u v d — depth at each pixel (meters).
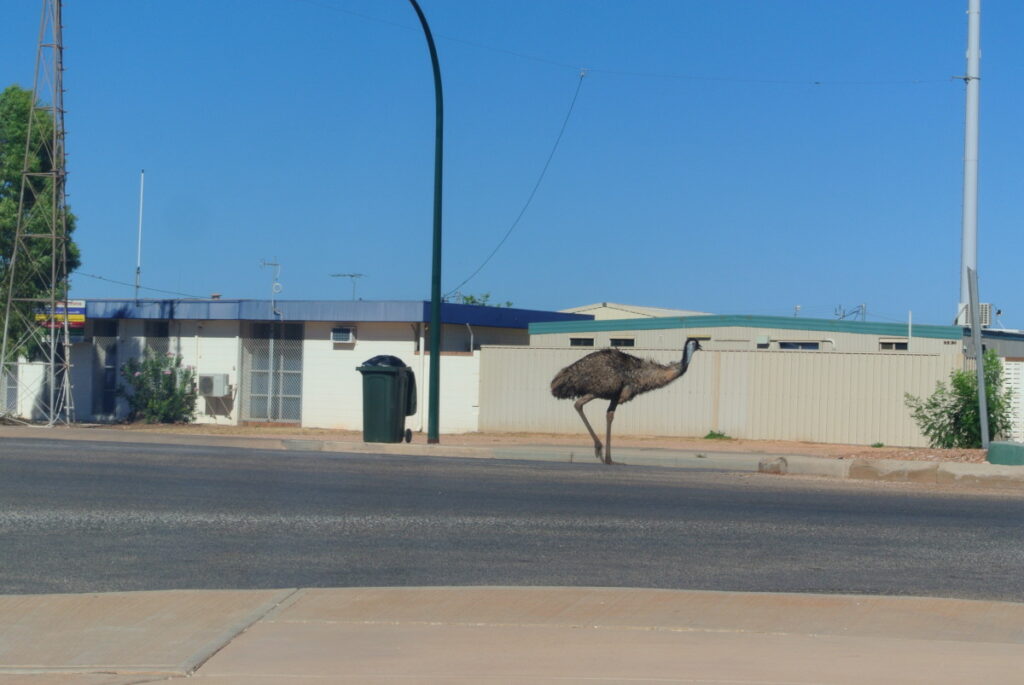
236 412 29.73
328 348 29.36
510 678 6.10
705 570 9.21
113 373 30.83
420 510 11.97
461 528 10.94
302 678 6.08
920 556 9.98
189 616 7.35
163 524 10.88
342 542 10.15
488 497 13.05
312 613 7.45
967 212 24.09
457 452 19.78
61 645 6.71
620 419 26.41
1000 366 21.97
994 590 8.67
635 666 6.34
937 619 7.54
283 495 12.86
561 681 6.05
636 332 32.56
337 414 29.23
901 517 12.17
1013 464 16.27
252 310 29.38
